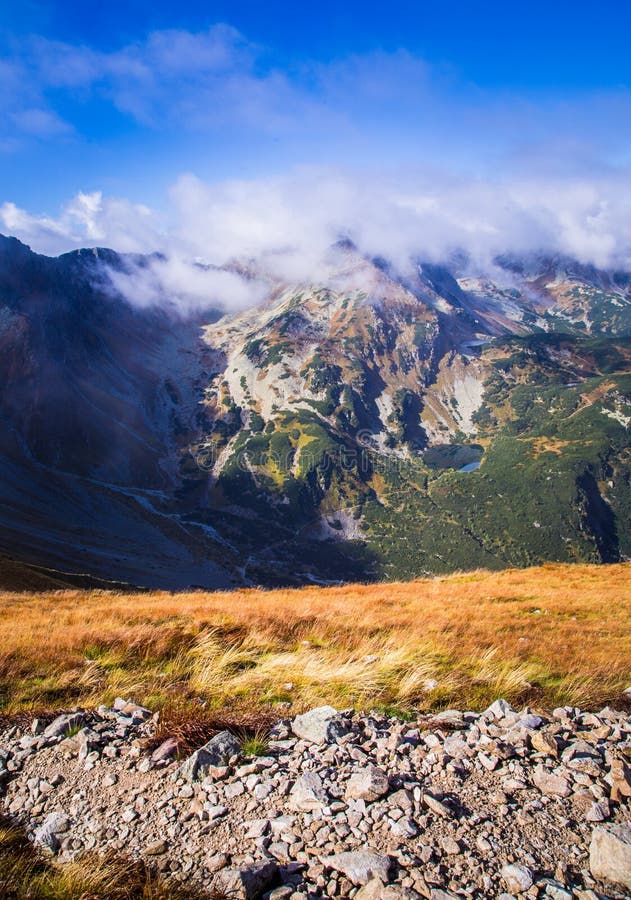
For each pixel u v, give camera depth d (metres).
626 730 7.30
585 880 4.71
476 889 4.57
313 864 5.02
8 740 8.14
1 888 5.13
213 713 8.35
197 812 5.94
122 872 5.12
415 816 5.48
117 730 8.04
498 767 6.49
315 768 6.54
